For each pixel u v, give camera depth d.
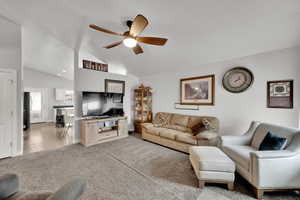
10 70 2.96
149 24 2.51
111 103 4.52
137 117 5.31
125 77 5.21
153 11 2.19
